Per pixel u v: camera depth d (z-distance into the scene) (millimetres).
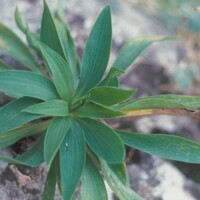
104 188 411
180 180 554
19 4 606
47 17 428
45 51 400
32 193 449
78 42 607
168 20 723
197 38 731
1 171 438
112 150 386
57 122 404
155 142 420
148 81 641
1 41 492
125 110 430
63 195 369
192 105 422
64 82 413
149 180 544
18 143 449
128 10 690
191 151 412
